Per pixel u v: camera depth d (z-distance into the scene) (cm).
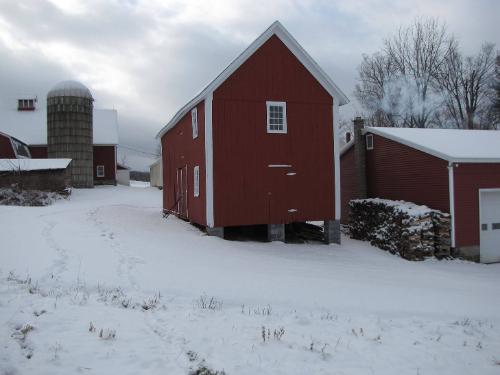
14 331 673
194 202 1994
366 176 2420
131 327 727
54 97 3997
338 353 704
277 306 943
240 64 1803
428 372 674
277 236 1852
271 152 1850
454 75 4450
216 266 1253
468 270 1680
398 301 1062
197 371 591
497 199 1962
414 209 1870
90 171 4131
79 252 1258
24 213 2053
